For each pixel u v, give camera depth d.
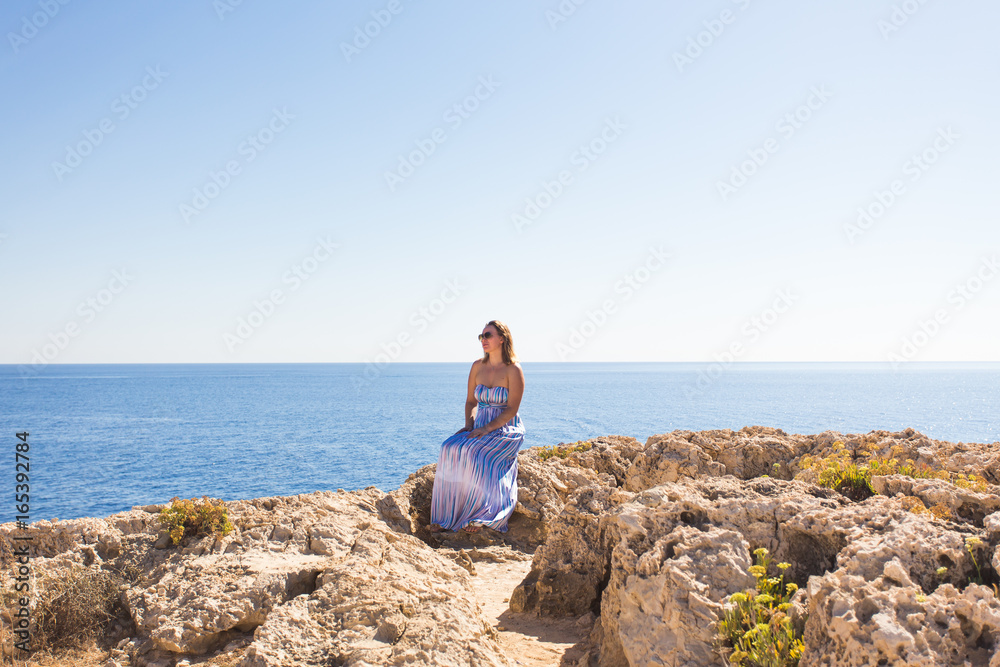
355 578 4.78
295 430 85.88
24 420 102.81
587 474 10.42
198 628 4.77
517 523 9.06
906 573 3.33
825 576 3.37
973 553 3.61
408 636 4.03
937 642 2.87
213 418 105.88
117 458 58.62
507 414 8.78
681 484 5.27
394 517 8.16
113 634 5.11
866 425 79.62
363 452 62.69
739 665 3.43
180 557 5.90
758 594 3.83
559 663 4.90
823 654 3.07
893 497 4.96
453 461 8.57
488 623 4.82
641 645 3.94
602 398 154.62
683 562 4.05
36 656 4.78
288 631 4.17
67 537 5.98
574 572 5.98
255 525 6.64
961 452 7.74
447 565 5.91
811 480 6.35
